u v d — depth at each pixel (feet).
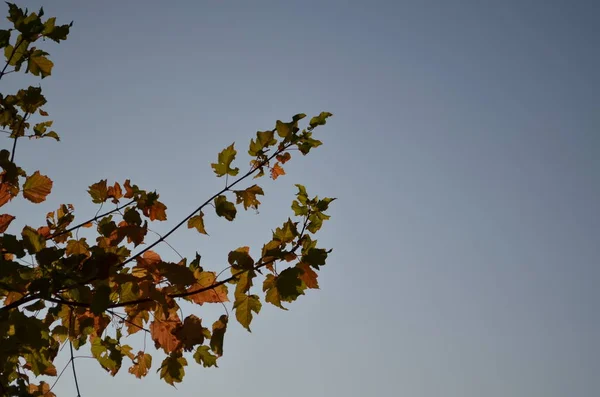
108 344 9.91
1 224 9.25
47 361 9.68
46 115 10.96
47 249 7.86
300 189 9.78
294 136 9.46
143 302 8.98
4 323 8.07
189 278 8.83
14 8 9.35
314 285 9.30
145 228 9.11
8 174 9.51
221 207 9.48
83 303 8.45
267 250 8.99
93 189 9.86
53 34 9.71
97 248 8.28
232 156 9.62
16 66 9.69
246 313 9.06
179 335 8.98
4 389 8.20
